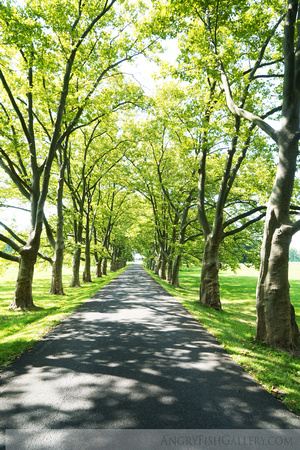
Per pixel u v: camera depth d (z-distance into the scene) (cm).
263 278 699
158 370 476
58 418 329
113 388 407
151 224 2395
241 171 1582
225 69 991
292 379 463
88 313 955
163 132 1945
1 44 886
